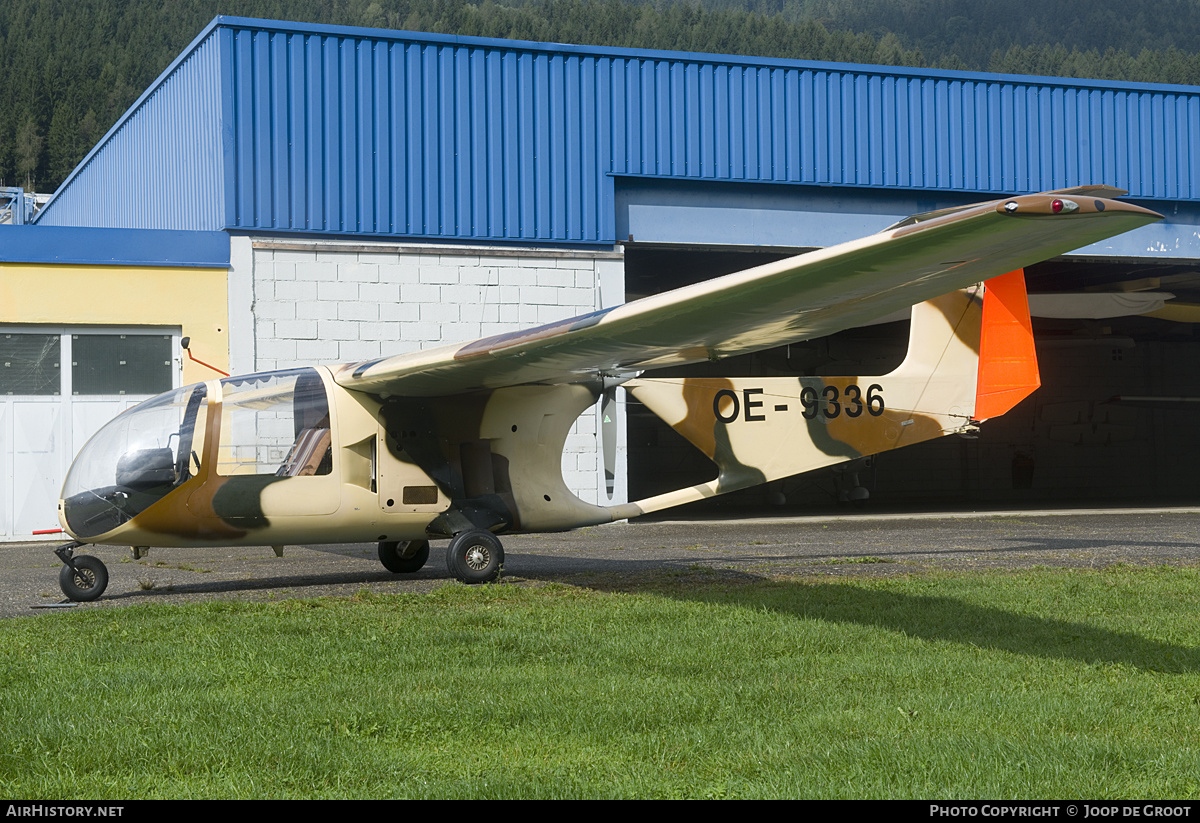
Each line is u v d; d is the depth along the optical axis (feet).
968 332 37.37
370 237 53.06
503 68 55.11
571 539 47.75
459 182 54.39
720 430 34.60
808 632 21.95
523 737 14.78
